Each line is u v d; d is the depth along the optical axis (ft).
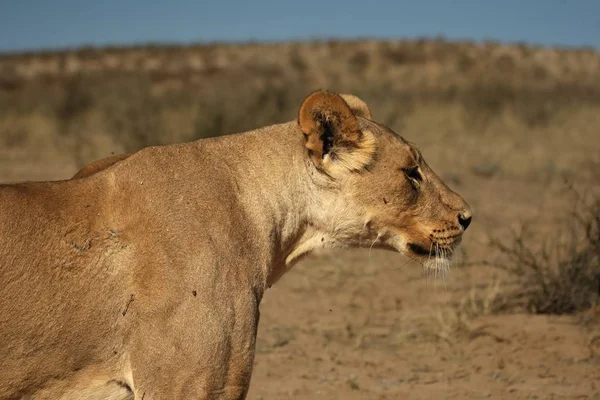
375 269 50.88
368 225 24.90
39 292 20.08
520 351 37.55
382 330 41.09
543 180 83.97
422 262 25.80
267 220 22.99
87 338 20.39
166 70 280.72
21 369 20.11
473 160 96.58
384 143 24.76
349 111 23.91
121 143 103.60
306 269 51.03
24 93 167.94
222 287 21.11
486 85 173.58
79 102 145.69
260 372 35.76
